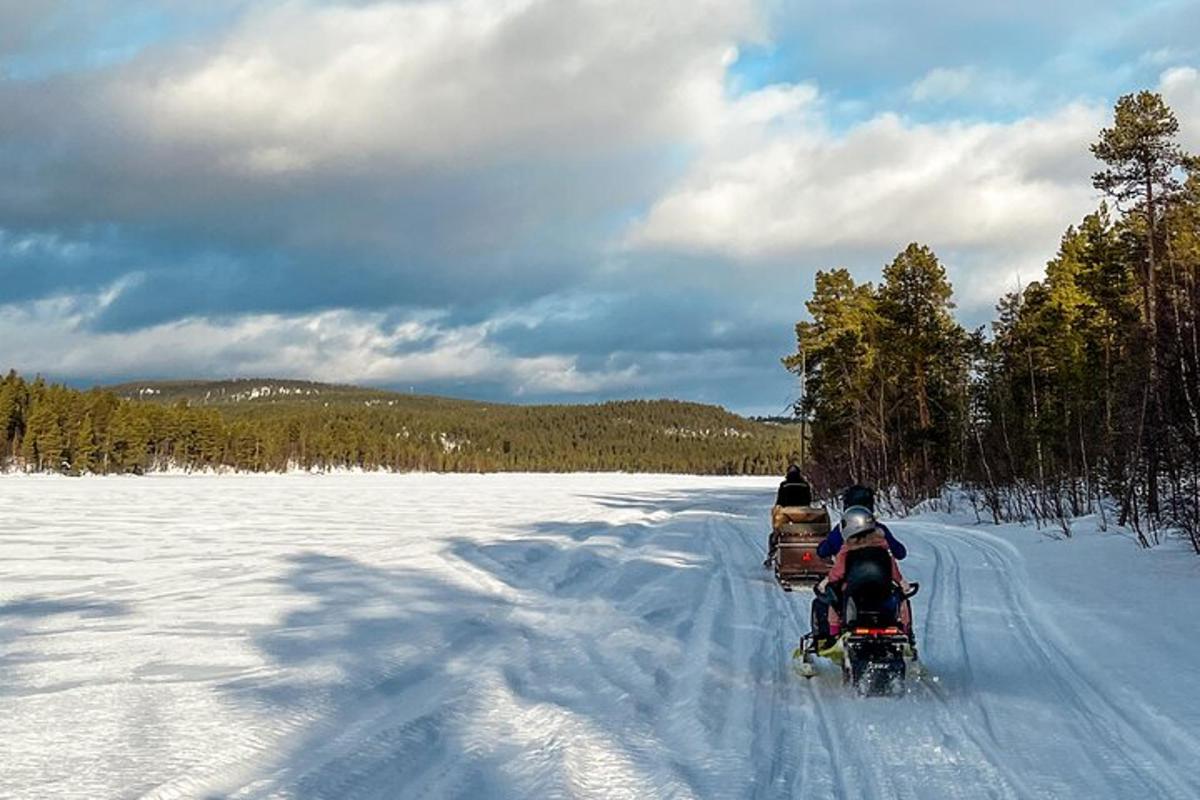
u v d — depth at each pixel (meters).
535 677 8.09
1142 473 20.98
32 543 21.84
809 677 8.02
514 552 18.59
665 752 6.01
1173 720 6.38
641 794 5.25
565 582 14.33
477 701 7.23
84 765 5.61
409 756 5.88
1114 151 25.94
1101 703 7.00
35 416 107.81
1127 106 25.91
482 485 81.75
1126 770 5.56
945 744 6.14
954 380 43.69
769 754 5.97
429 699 7.32
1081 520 23.84
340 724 6.61
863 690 7.37
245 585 14.06
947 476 42.50
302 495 54.38
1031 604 11.43
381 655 8.85
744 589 13.39
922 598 12.07
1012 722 6.60
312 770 5.53
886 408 43.88
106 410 116.81
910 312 43.91
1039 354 38.56
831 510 35.47
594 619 10.95
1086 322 37.00
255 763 5.70
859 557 7.81
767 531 24.11
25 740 6.11
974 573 14.37
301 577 14.96
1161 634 9.16
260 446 145.25
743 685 7.79
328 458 160.50
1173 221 25.95
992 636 9.57
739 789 5.32
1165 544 16.38
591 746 6.11
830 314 47.66
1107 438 25.34
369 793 5.21
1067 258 41.62
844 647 7.58
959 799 5.15
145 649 9.18
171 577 15.20
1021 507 28.86
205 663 8.55
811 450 53.00
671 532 23.66
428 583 14.17
